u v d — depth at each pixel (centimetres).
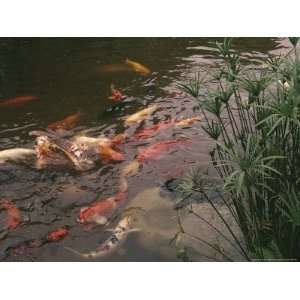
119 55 747
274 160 385
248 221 395
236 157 349
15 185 486
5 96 635
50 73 697
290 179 384
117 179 490
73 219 447
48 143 532
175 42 784
